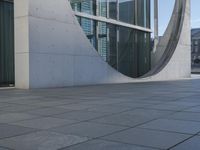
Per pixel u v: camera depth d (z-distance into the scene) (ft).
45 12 56.70
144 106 30.81
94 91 50.01
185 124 21.43
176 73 106.01
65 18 61.11
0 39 58.34
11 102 35.27
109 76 73.51
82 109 29.32
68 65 61.82
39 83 55.62
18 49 54.95
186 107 29.68
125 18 87.56
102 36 79.10
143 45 96.73
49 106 31.65
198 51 329.72
